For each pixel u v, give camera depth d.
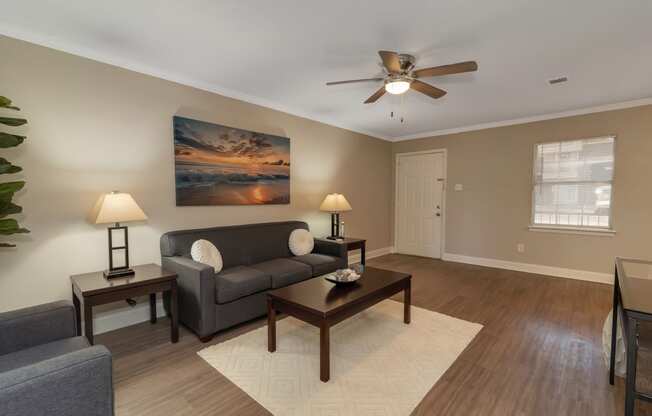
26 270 2.26
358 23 2.09
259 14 1.99
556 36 2.25
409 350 2.32
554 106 4.01
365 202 5.48
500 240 4.89
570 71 2.88
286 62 2.70
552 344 2.42
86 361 1.10
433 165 5.58
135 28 2.17
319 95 3.59
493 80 3.10
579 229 4.20
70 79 2.41
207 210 3.31
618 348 1.99
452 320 2.86
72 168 2.44
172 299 2.42
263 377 1.98
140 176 2.80
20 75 2.21
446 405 1.73
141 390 1.85
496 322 2.83
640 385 1.72
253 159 3.68
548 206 4.48
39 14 2.00
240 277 2.72
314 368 2.08
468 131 5.14
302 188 4.35
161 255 2.91
